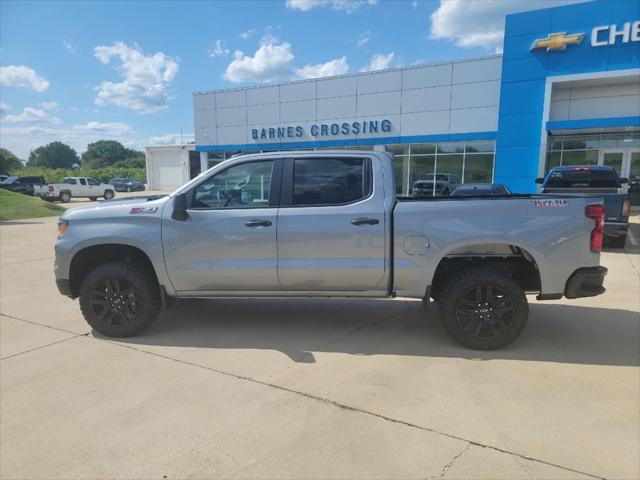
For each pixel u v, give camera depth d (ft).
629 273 25.61
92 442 9.56
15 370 13.14
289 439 9.60
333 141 77.41
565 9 57.31
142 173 258.37
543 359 13.70
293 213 14.75
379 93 72.54
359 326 16.97
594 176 36.32
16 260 31.40
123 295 15.60
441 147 69.72
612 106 59.41
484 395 11.43
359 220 14.44
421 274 14.40
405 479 8.30
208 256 15.08
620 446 9.21
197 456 9.05
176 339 15.66
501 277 14.05
